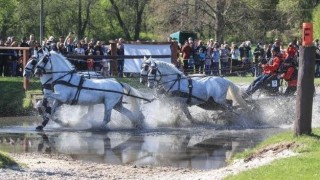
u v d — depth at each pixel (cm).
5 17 7800
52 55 2536
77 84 2548
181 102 2655
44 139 2312
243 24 7450
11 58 3559
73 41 3834
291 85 2717
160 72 2625
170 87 2634
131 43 3534
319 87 3744
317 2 7862
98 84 2575
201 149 2086
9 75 3575
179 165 1808
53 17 8212
